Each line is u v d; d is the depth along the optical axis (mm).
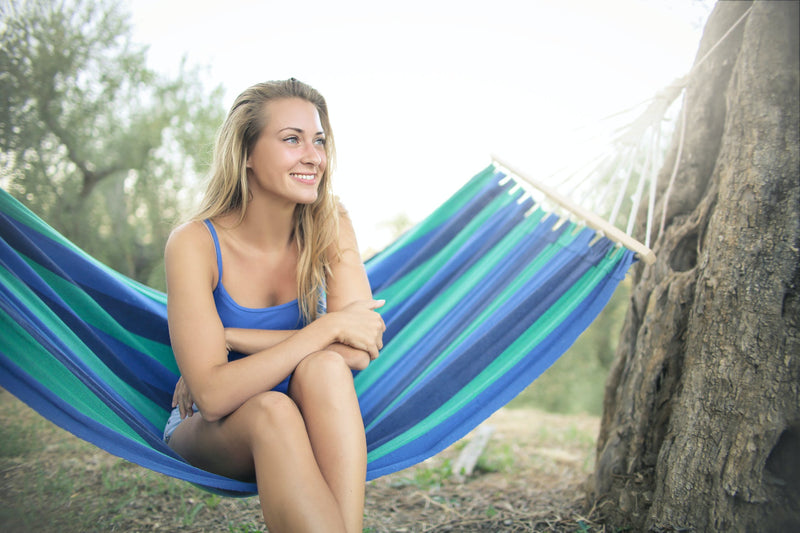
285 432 1511
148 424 2051
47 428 3867
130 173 6906
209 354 1711
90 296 2211
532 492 3211
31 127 6250
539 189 2592
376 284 2686
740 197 2164
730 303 2086
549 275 2348
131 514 2684
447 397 2154
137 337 2242
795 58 2188
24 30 6223
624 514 2373
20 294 1772
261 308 1978
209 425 1714
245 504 2898
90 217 6590
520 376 2168
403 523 2764
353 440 1594
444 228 2717
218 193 1903
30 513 2537
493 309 2379
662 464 2158
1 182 6211
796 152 2102
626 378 2635
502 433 4871
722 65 2559
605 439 2799
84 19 6512
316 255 2029
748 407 1968
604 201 2512
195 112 7090
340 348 1826
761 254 2061
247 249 1951
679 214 2619
